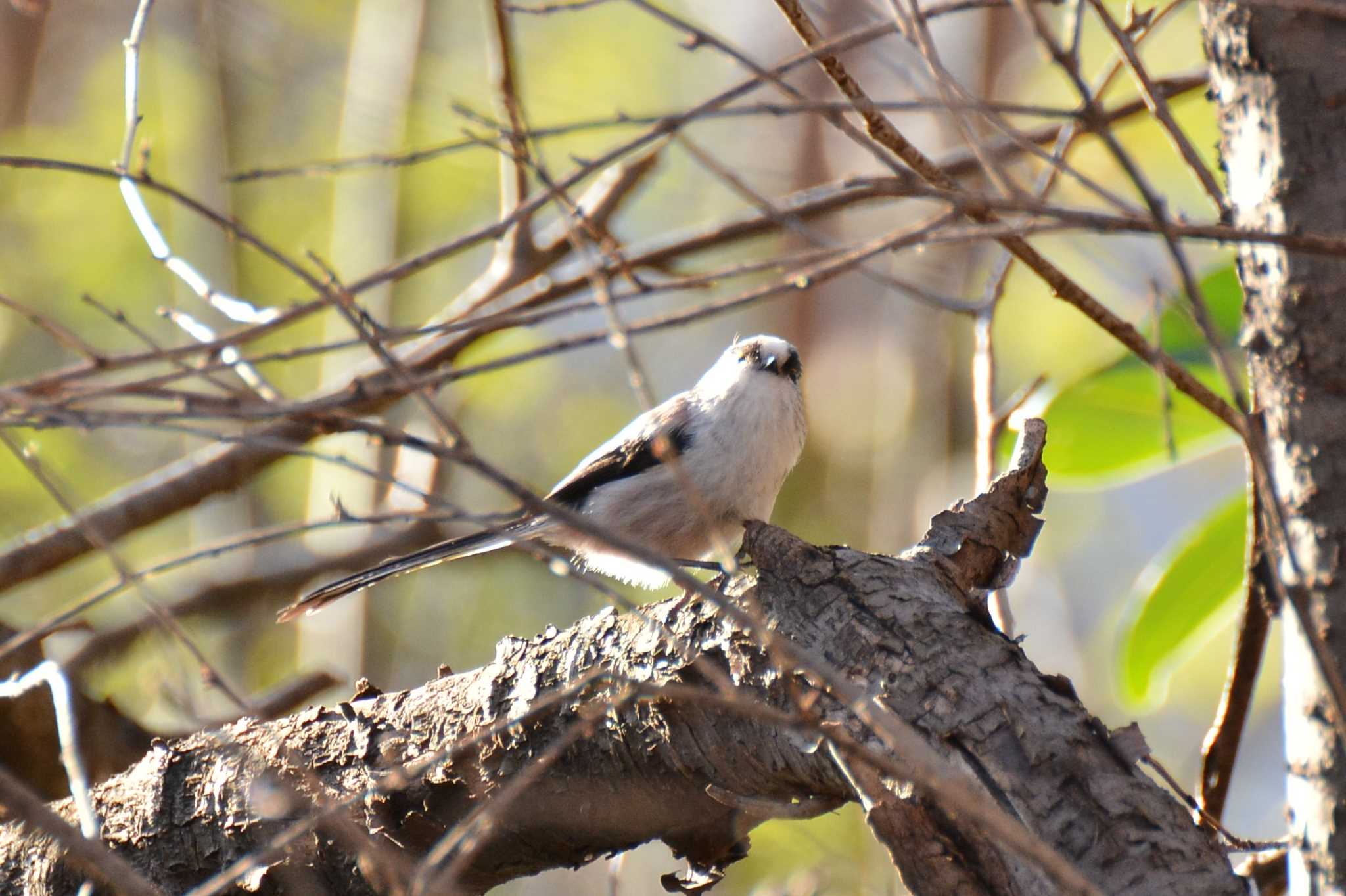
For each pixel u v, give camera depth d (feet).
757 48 57.41
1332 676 13.34
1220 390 27.78
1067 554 57.16
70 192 48.01
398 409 45.60
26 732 27.86
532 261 38.01
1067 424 29.07
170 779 22.11
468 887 21.63
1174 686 53.16
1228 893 13.82
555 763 19.31
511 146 23.94
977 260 55.21
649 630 18.75
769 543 18.28
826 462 61.77
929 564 18.34
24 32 51.70
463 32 52.24
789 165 58.13
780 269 19.85
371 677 47.34
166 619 16.87
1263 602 17.06
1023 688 15.80
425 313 52.03
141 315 47.26
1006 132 16.35
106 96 49.70
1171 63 47.37
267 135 51.47
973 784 15.14
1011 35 53.78
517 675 19.90
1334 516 15.23
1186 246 26.94
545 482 52.06
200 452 39.14
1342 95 15.52
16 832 23.25
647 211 56.59
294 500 49.29
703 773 18.37
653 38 54.44
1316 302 15.43
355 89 47.09
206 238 47.11
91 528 15.88
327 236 50.37
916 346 55.98
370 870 17.85
